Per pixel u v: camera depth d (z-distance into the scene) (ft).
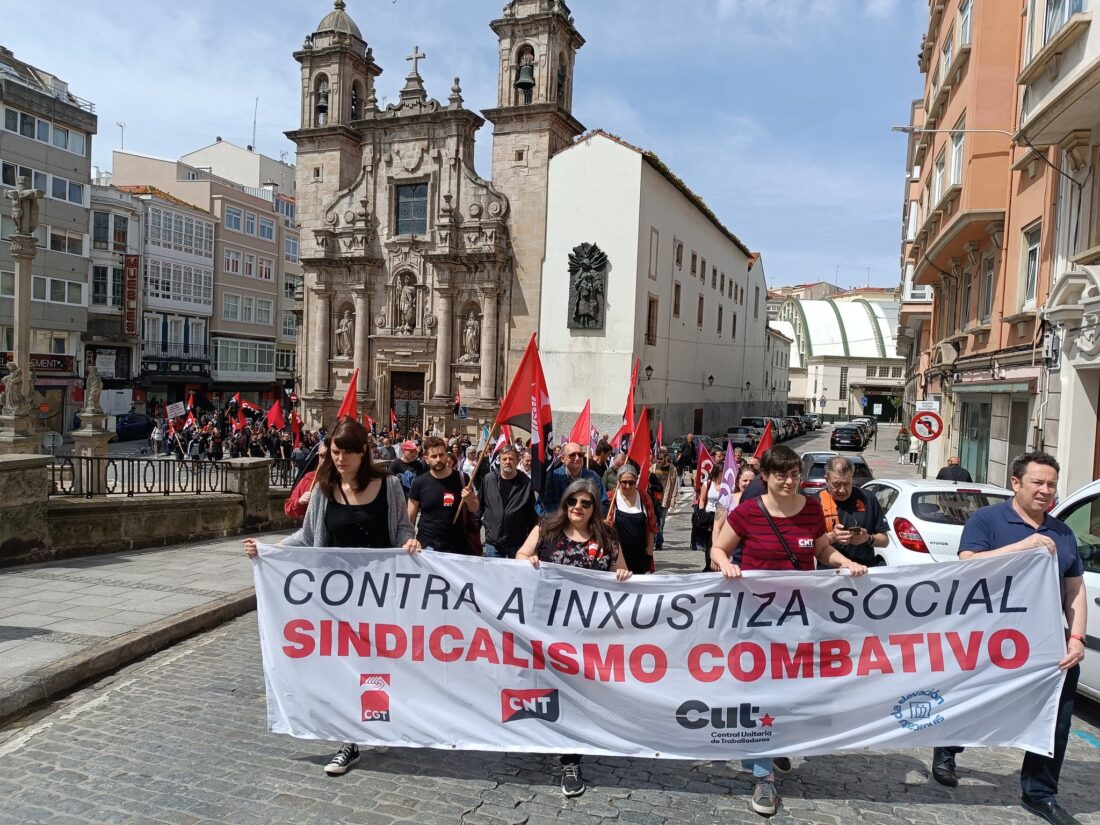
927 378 95.66
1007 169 52.26
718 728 15.79
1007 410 52.80
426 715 16.21
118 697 19.98
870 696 15.74
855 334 283.59
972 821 14.60
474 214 110.63
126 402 143.43
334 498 16.98
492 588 16.25
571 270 105.09
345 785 15.42
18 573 31.89
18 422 47.93
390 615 16.38
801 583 15.79
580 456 27.76
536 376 25.67
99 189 138.72
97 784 15.16
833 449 151.23
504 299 109.81
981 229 56.03
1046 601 15.42
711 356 148.87
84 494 38.78
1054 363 41.32
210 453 100.17
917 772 16.78
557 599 16.19
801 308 301.02
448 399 112.78
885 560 27.78
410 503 22.02
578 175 105.91
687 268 129.18
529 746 15.99
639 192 103.60
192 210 160.25
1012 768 17.16
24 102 120.16
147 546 39.93
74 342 133.28
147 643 23.73
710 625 15.93
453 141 113.80
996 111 52.31
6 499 32.45
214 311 168.76
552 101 108.68
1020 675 15.44
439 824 13.98
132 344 145.69
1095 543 19.76
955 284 71.05
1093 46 33.78
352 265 119.34
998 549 15.74
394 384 120.16
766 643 15.85
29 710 19.02
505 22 109.19
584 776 16.29
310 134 123.65
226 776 15.62
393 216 118.21
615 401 104.17
